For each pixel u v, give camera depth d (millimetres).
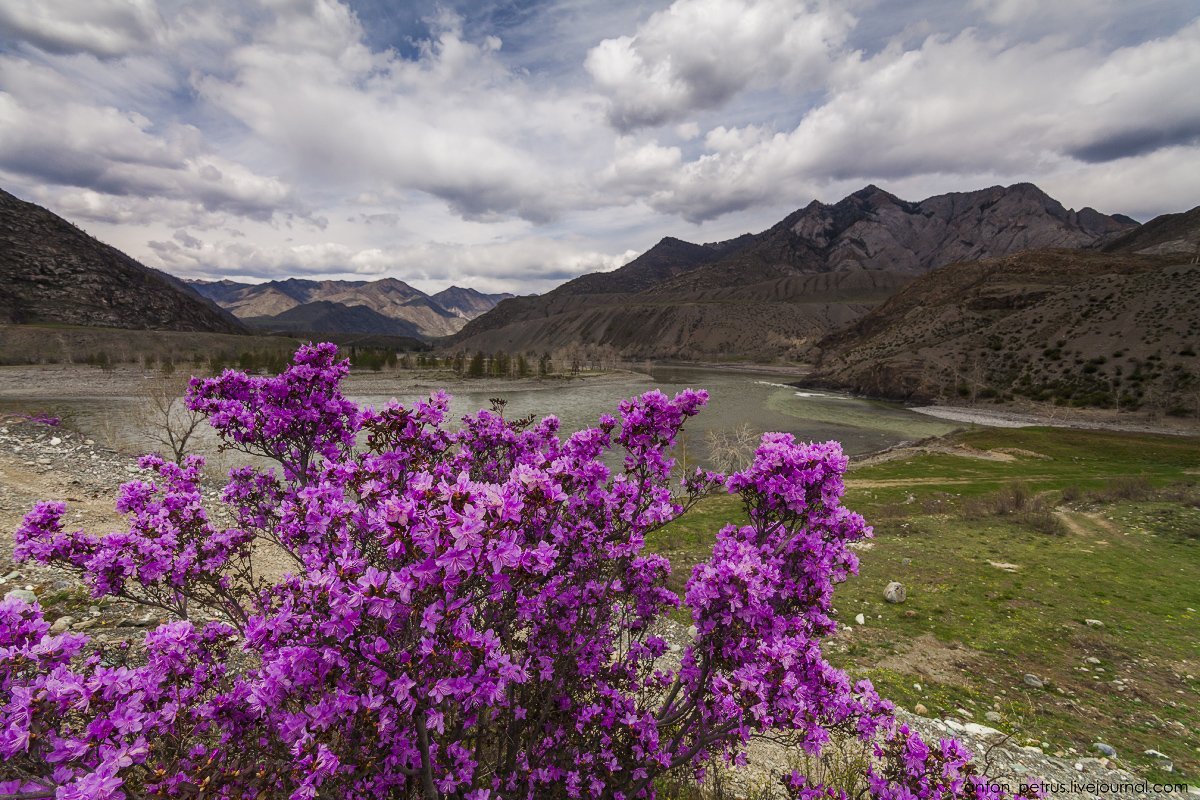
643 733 4648
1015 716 9969
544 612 4637
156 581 4703
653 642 6113
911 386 116875
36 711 2547
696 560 19500
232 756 3240
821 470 4715
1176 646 12898
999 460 51875
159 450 37062
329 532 3619
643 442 4961
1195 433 73625
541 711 4457
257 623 2947
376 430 4309
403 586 2748
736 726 4145
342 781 3115
